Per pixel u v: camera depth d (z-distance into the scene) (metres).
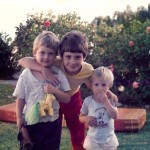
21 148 2.20
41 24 5.12
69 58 2.25
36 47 2.22
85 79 2.39
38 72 2.22
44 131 2.19
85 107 2.40
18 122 2.23
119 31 5.05
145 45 4.53
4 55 6.41
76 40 2.24
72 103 2.44
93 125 2.33
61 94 2.20
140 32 4.70
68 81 2.36
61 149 2.96
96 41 4.81
